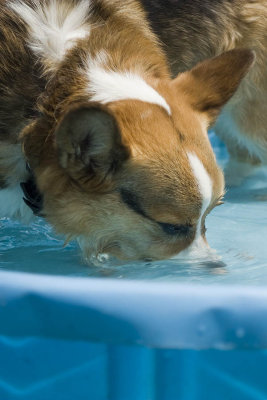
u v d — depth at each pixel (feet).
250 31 20.45
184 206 13.15
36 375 10.00
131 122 12.89
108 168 12.80
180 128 13.21
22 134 13.43
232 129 22.47
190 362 9.61
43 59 13.80
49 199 13.58
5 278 9.53
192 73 15.14
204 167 13.15
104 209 13.39
